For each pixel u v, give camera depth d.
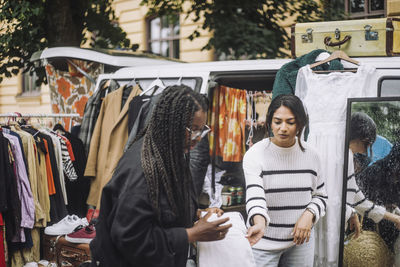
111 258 1.62
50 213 3.82
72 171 3.94
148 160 1.62
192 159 3.30
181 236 1.60
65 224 3.45
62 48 4.71
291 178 2.34
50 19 5.88
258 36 6.89
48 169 3.80
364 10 7.14
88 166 3.76
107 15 6.73
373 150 2.83
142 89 3.96
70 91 5.10
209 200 3.63
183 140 1.66
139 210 1.55
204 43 9.84
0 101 13.12
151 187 1.58
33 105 12.21
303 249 2.48
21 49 6.01
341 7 7.26
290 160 2.34
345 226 2.87
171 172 1.66
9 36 5.69
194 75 3.69
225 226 1.67
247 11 7.05
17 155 3.54
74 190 4.12
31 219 3.54
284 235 2.38
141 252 1.54
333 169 2.89
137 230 1.54
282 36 7.08
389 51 3.27
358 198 2.83
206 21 7.12
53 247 3.43
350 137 2.84
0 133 3.41
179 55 10.45
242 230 1.95
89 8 6.48
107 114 3.83
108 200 1.65
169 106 1.66
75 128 4.63
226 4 6.91
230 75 3.63
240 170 4.18
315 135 2.94
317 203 2.38
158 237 1.57
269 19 7.07
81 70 4.79
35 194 3.63
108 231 1.63
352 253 2.84
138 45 6.88
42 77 6.17
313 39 3.49
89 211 3.64
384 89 3.11
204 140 3.34
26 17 5.46
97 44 6.96
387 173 2.82
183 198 1.68
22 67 6.20
